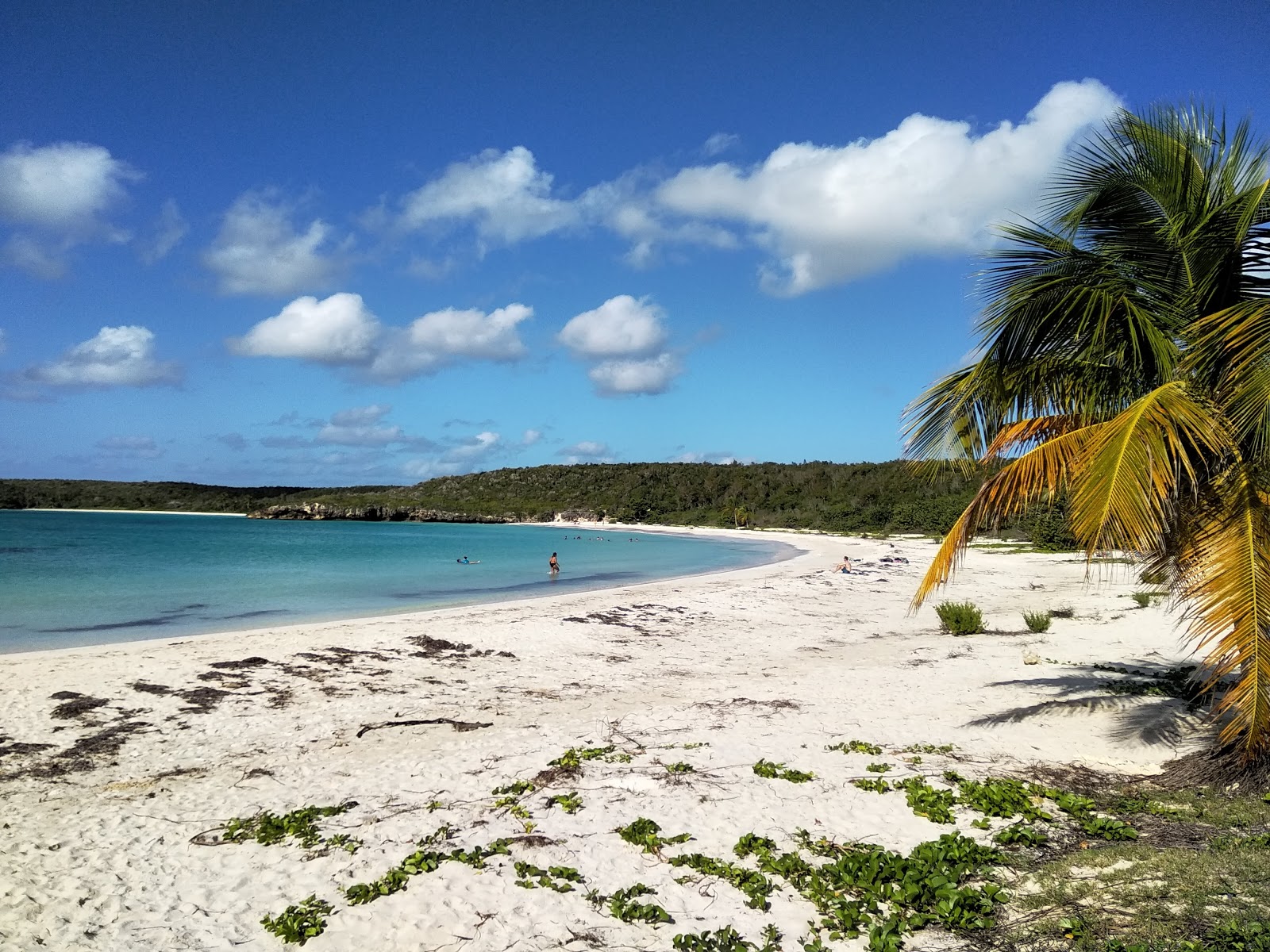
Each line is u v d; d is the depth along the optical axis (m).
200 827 6.70
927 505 75.75
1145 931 4.36
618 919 4.91
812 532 89.94
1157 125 7.06
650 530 108.56
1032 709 9.81
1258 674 6.10
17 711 10.91
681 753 8.46
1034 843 5.79
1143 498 5.36
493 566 43.81
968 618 17.52
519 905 5.10
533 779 7.75
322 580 34.19
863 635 18.42
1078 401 7.77
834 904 5.00
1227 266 6.93
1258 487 6.37
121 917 5.07
